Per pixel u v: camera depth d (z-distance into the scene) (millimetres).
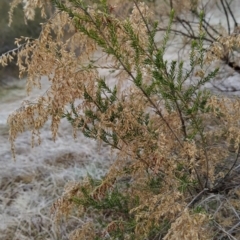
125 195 1847
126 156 1656
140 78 1430
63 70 1417
